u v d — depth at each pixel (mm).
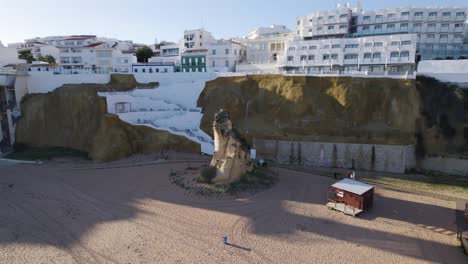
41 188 36188
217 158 36938
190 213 29891
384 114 48781
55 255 23484
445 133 44906
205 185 35219
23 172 41781
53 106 55031
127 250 24031
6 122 55656
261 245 24781
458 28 78688
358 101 50000
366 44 69750
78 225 27812
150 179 38625
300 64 74750
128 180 38469
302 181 38688
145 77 62031
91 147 49219
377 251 24234
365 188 31359
